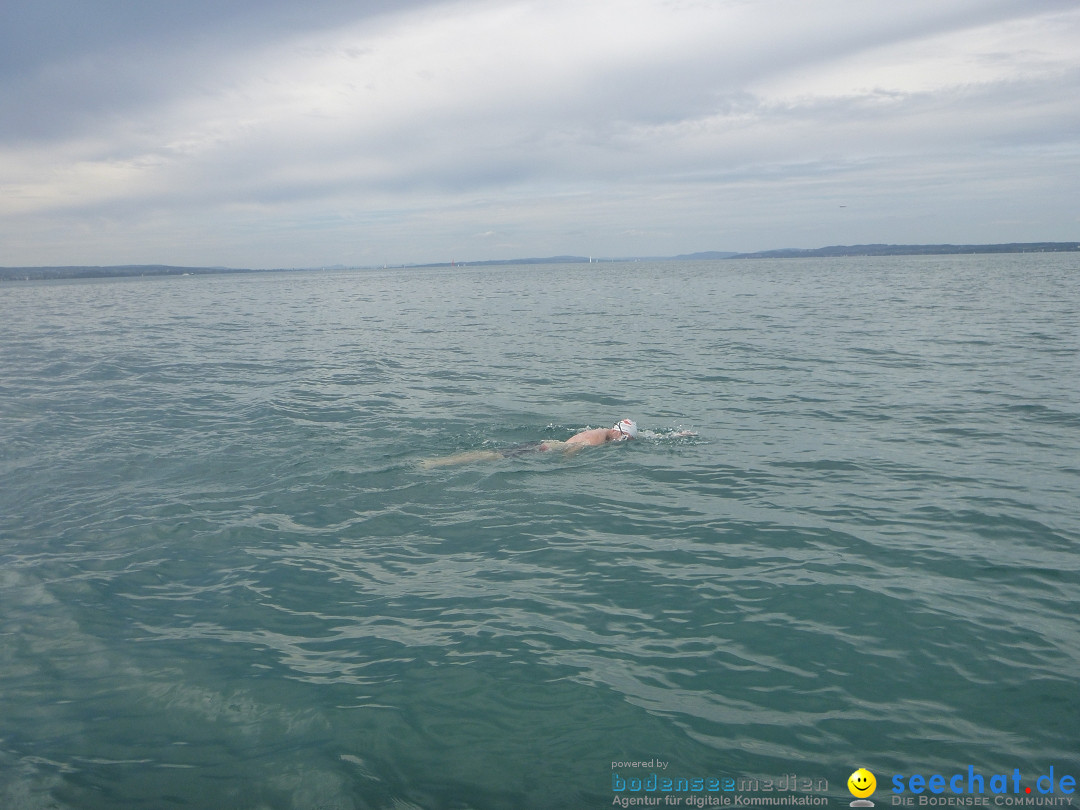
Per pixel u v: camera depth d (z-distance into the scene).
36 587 6.50
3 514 8.34
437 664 5.20
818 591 6.20
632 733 4.42
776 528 7.61
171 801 3.89
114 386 16.11
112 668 5.21
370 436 11.51
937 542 7.15
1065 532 7.30
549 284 79.62
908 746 4.26
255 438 11.45
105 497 8.86
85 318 37.00
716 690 4.85
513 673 5.07
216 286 101.88
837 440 10.92
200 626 5.81
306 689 4.92
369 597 6.28
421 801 3.89
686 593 6.23
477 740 4.38
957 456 9.96
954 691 4.77
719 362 18.45
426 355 20.84
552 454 10.42
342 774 4.09
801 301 39.81
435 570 6.79
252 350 22.53
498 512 8.24
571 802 3.87
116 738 4.43
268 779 4.06
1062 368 16.31
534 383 15.98
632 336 24.81
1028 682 4.84
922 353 19.16
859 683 4.89
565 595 6.25
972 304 34.53
